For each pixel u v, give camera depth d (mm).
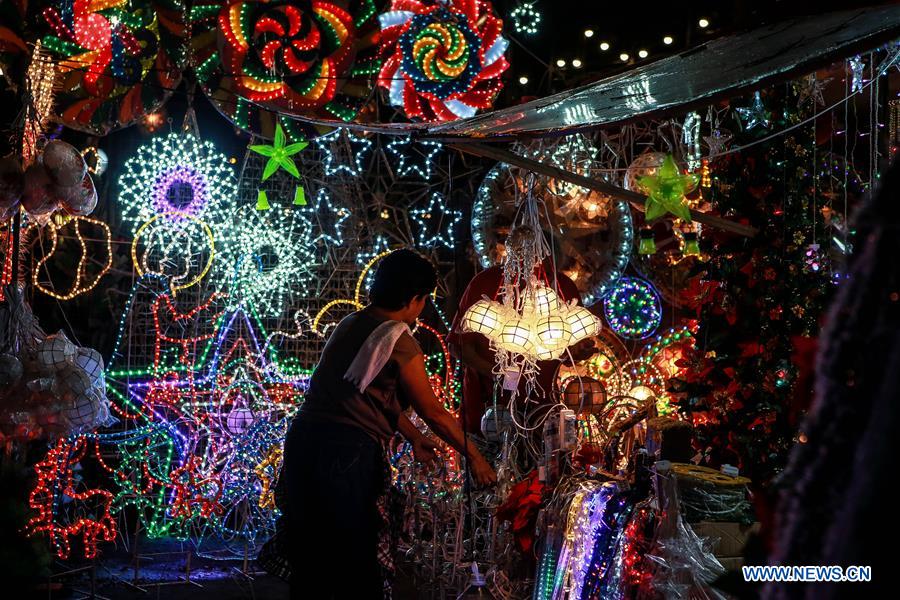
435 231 8359
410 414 5242
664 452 3787
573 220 6754
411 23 6234
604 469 4230
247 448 6062
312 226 7531
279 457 6020
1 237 5016
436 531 4934
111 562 6203
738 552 3514
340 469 3395
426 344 7828
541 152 6645
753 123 4422
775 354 4273
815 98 4539
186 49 5871
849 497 867
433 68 6285
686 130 6102
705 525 3498
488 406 5238
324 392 3494
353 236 7520
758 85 3260
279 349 7250
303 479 3439
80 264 6742
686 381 4559
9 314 4406
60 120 5668
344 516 3381
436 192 7855
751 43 3480
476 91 6547
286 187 7480
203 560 6312
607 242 6812
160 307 6969
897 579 824
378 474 3486
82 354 4562
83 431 4605
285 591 5535
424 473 5000
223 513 6500
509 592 4629
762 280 4359
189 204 6934
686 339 6324
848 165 4828
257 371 6516
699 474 3568
